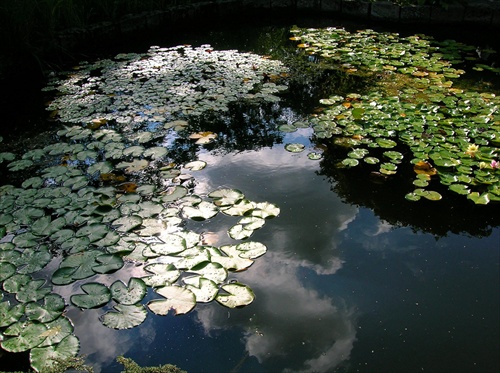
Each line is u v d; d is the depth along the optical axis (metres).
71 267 2.01
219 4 6.06
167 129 3.29
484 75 4.20
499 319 1.80
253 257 2.11
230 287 1.95
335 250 2.18
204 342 1.72
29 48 4.49
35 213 2.35
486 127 3.15
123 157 2.93
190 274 2.01
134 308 1.83
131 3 5.51
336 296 1.92
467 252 2.15
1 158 2.93
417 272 2.04
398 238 2.25
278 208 2.44
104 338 1.73
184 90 3.91
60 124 3.39
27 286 1.92
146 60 4.65
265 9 6.32
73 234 2.20
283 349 1.69
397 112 3.42
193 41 5.34
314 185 2.67
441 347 1.69
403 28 5.65
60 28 4.95
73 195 2.50
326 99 3.72
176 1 5.93
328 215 2.41
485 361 1.63
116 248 2.12
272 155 2.99
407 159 2.90
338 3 6.06
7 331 1.72
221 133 3.26
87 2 5.28
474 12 5.41
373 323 1.80
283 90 3.95
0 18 4.31
